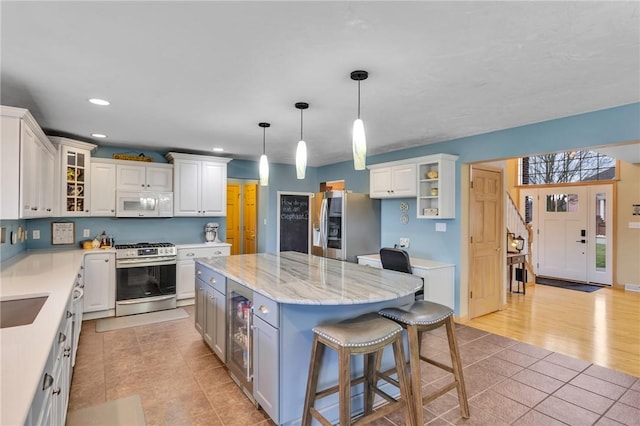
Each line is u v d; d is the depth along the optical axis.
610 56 2.04
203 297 3.35
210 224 5.46
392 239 5.11
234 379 2.72
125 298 4.38
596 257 6.43
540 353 3.29
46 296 2.11
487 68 2.22
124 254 4.36
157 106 3.02
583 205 6.59
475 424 2.17
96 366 2.96
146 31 1.78
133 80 2.44
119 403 2.39
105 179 4.50
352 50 1.98
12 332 1.45
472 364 3.05
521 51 1.99
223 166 5.36
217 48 1.96
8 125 2.40
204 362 3.05
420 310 2.16
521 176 7.55
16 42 1.89
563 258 6.85
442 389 2.14
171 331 3.83
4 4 1.52
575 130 3.21
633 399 2.48
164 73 2.32
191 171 5.10
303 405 2.07
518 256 5.62
